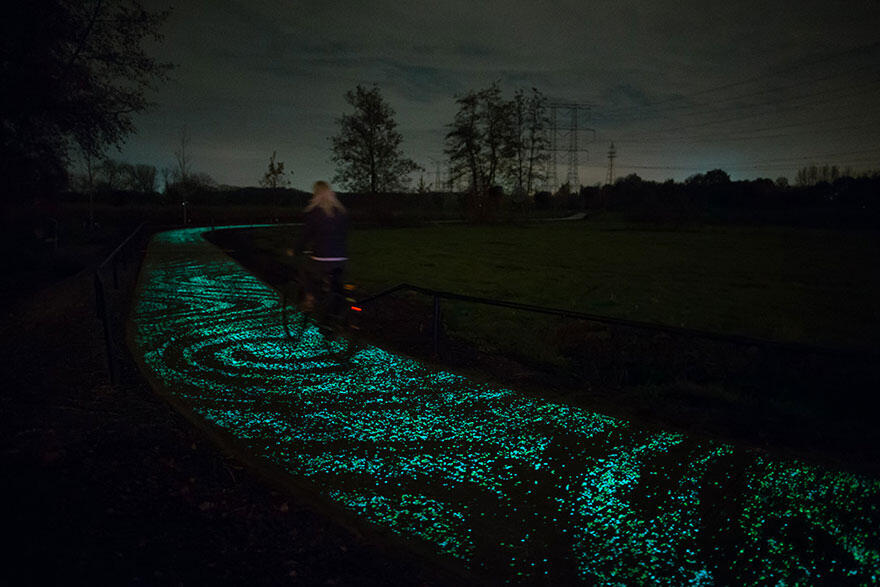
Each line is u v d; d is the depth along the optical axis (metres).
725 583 2.87
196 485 3.76
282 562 2.99
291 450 4.41
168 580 2.70
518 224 57.91
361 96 50.44
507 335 8.73
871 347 8.74
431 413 5.31
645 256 25.47
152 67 17.11
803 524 3.40
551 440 4.70
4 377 5.73
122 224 42.66
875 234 44.31
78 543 2.88
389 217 50.97
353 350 7.64
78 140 16.36
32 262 15.80
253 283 13.84
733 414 5.30
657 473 4.10
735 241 36.81
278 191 71.44
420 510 3.57
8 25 13.38
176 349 7.38
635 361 7.26
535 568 3.00
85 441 4.18
